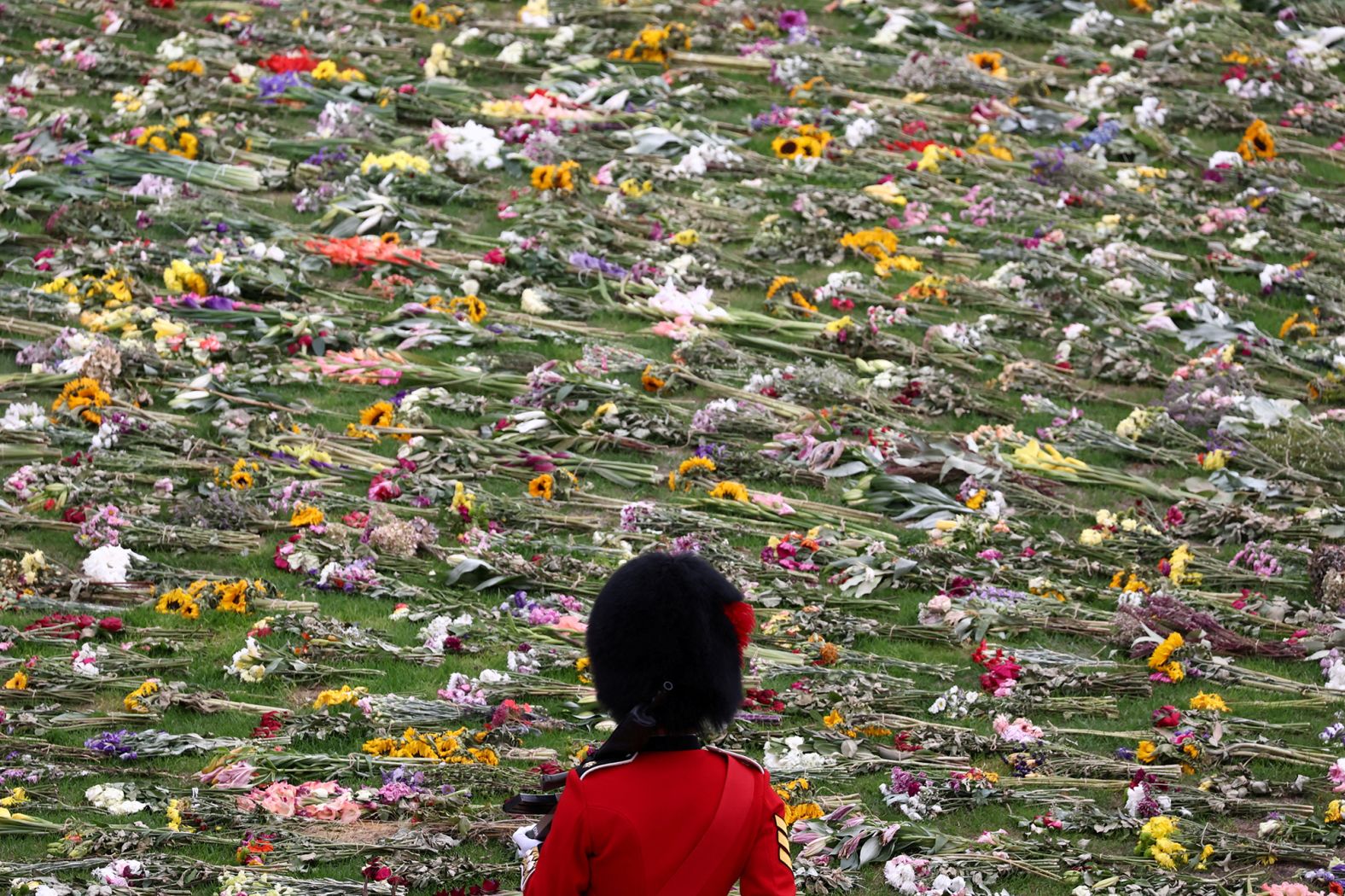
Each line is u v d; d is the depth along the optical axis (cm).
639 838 629
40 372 1666
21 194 2047
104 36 2530
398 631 1314
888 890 1023
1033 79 2591
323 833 1041
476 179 2217
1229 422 1714
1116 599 1412
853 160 2331
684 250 2061
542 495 1520
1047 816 1102
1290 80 2641
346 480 1551
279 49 2580
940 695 1260
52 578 1327
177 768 1112
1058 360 1861
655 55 2616
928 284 1989
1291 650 1327
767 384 1778
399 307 1906
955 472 1620
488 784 1098
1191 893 1011
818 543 1475
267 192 2172
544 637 1310
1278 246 2139
